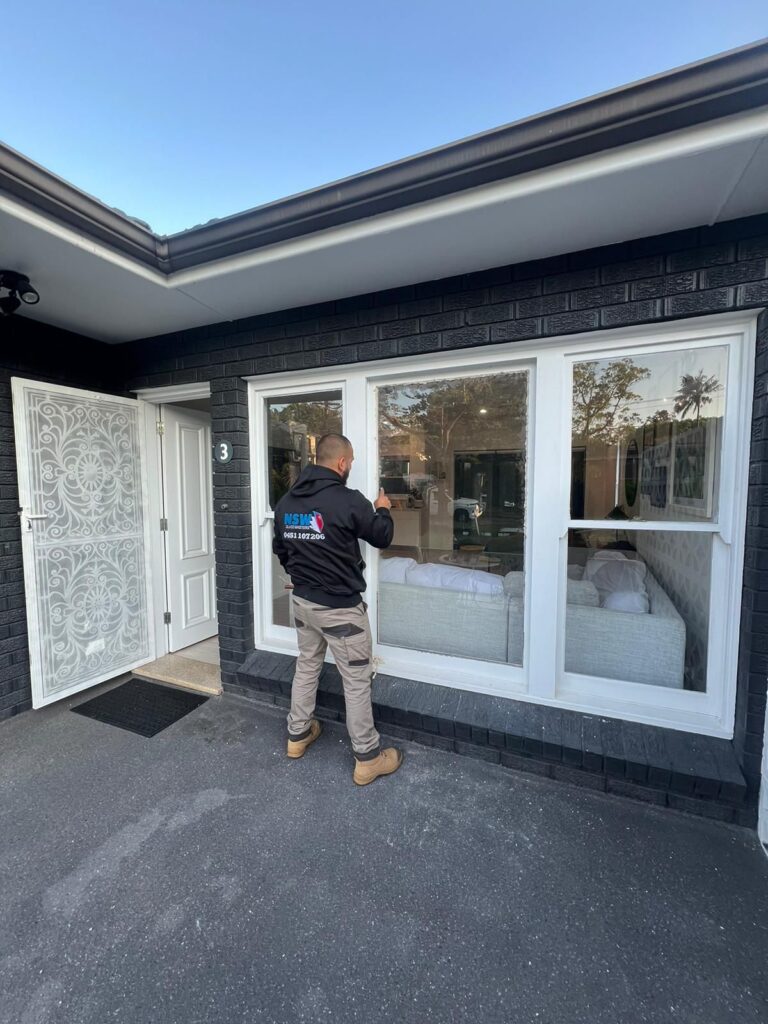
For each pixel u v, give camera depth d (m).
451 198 1.57
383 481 2.63
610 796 1.99
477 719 2.22
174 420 3.62
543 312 1.99
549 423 2.11
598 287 1.89
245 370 2.73
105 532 3.10
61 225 1.71
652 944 1.34
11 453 2.63
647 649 2.13
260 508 2.92
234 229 1.87
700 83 1.19
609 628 2.18
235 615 2.91
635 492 2.06
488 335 2.09
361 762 2.05
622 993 1.21
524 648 2.29
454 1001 1.19
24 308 2.52
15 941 1.34
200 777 2.12
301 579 2.12
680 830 1.80
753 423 1.76
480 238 1.78
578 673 2.24
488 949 1.33
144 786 2.05
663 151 1.30
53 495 2.79
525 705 2.24
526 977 1.25
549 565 2.16
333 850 1.70
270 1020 1.15
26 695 2.74
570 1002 1.19
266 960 1.30
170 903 1.47
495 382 2.35
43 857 1.65
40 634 2.73
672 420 1.98
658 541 2.37
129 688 3.08
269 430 2.89
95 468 3.02
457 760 2.24
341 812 1.89
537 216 1.62
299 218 1.75
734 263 1.70
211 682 3.08
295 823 1.83
